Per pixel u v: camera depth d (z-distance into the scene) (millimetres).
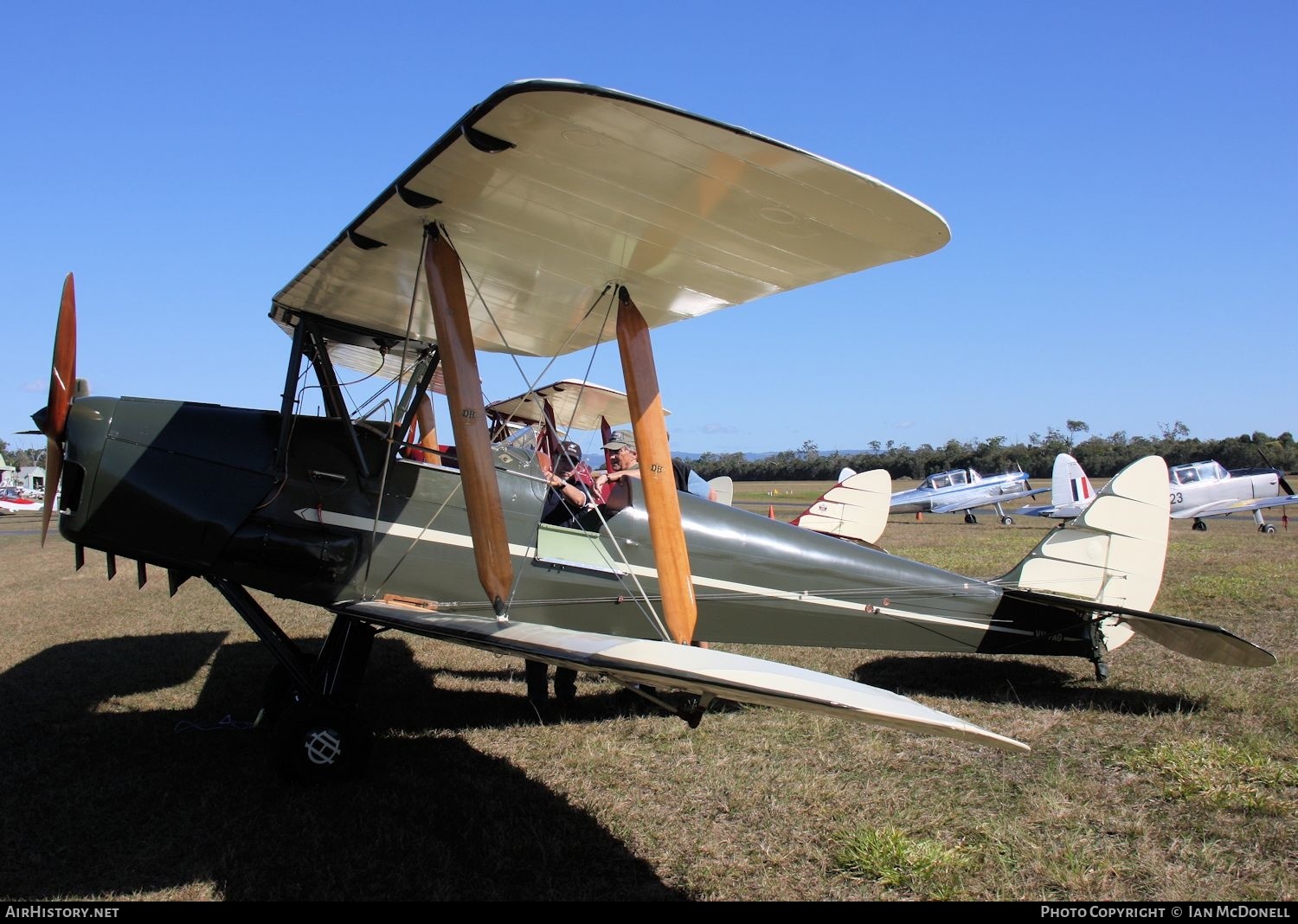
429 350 4910
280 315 5098
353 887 3072
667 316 4879
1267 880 2961
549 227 3717
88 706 5535
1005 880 3043
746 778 4059
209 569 4246
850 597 5387
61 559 18031
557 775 4156
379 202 3553
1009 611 5586
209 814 3682
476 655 7242
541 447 5176
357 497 4434
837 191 2977
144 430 4281
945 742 4508
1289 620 7453
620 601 4926
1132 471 5645
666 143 2834
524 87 2609
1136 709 4973
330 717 4020
